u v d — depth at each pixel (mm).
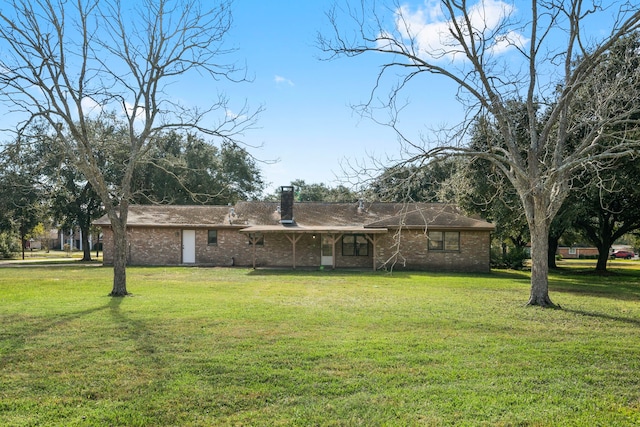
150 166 40250
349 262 30406
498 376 6586
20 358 7344
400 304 13172
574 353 7801
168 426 4980
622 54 15258
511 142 13617
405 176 13797
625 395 5891
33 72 13570
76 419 5125
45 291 16141
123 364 7031
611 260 51812
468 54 13391
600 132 12570
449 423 5059
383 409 5414
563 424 5023
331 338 8734
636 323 10555
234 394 5848
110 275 23219
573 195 22484
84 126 14531
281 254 30750
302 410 5387
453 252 28578
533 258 13383
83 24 14039
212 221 31797
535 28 13203
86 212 39938
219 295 15078
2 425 4957
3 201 32219
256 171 50875
